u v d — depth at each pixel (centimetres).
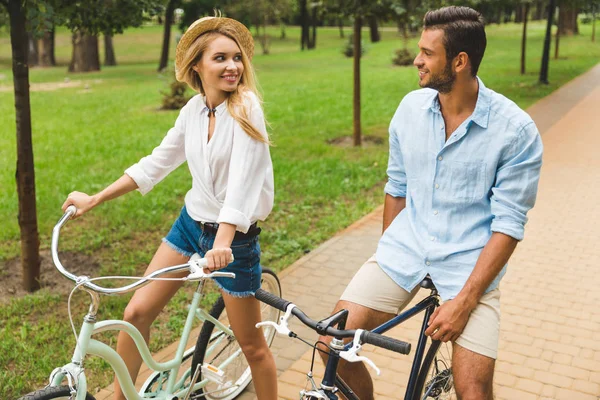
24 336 425
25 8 448
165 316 455
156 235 639
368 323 264
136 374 288
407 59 2514
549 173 836
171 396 296
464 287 240
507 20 5844
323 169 872
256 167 263
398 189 283
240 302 282
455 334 241
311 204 729
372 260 276
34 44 3962
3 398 359
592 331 425
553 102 1442
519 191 242
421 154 258
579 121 1198
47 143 1137
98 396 356
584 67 2244
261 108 269
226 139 263
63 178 870
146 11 581
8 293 504
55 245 245
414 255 262
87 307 474
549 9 1739
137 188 289
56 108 1653
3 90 2214
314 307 471
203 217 276
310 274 528
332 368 217
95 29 571
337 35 5556
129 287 226
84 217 684
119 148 1079
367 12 935
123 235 628
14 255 585
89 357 393
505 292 484
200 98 275
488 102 243
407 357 392
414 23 944
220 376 300
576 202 714
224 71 259
